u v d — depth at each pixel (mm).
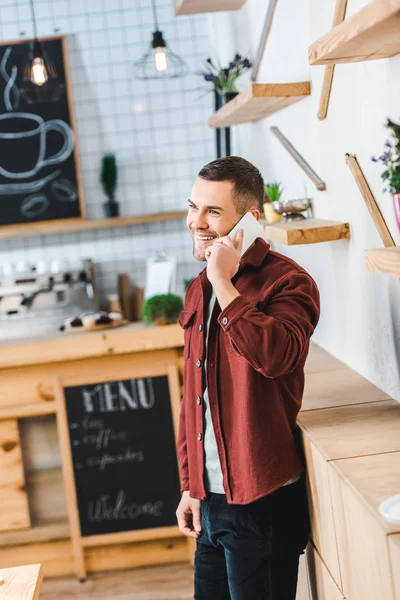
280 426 2074
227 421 2092
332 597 2076
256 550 2096
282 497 2123
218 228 2072
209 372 2102
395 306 2246
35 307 5430
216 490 2152
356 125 2400
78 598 3842
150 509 4098
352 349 2797
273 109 3506
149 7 5605
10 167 5656
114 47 5641
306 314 1940
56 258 5789
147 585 3922
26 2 5570
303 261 3496
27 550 4133
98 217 5770
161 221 5805
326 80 2627
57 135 5656
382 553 1519
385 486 1675
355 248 2576
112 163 5609
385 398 2391
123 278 5672
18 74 5590
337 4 2346
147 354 4051
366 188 2330
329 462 1872
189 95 5711
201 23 5629
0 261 5762
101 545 4152
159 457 4086
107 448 4082
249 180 2090
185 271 5844
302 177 3242
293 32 3107
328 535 2012
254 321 1839
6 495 4098
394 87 2035
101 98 5684
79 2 5590
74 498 4062
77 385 4051
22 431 4191
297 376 2139
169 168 5766
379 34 1701
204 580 2316
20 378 4039
